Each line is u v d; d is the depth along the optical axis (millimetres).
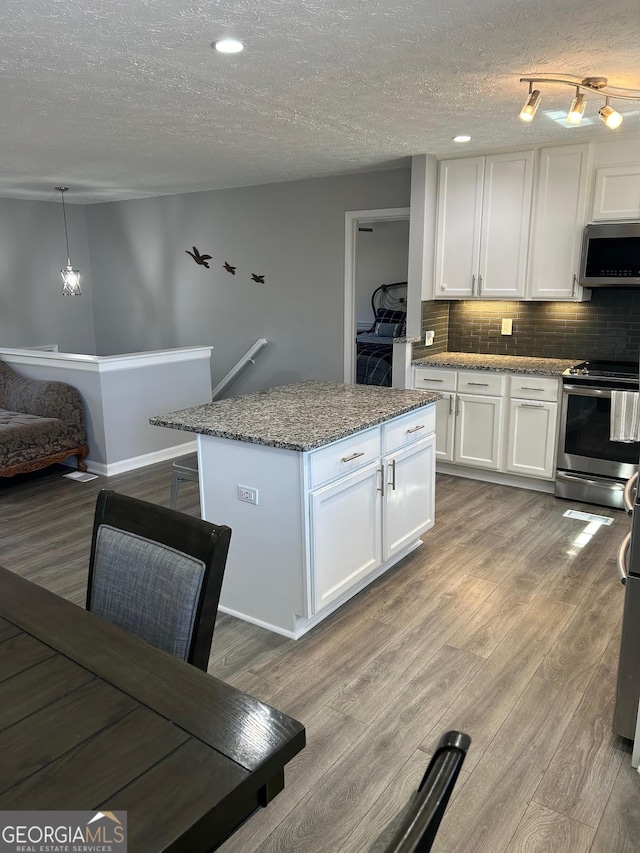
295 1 2006
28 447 4730
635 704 2021
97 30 2236
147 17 2123
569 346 4770
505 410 4543
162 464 5383
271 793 1028
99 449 5082
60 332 7605
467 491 4602
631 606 1966
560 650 2633
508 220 4496
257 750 1010
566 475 4344
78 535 3865
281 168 5188
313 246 5855
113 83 2865
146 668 1229
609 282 4152
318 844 1751
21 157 4660
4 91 2979
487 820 1817
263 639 2758
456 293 4836
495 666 2535
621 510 4160
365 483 2943
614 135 4004
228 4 2021
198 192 6527
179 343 7145
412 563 3443
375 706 2311
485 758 2053
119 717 1089
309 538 2617
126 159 4750
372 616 2922
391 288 9516
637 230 3977
